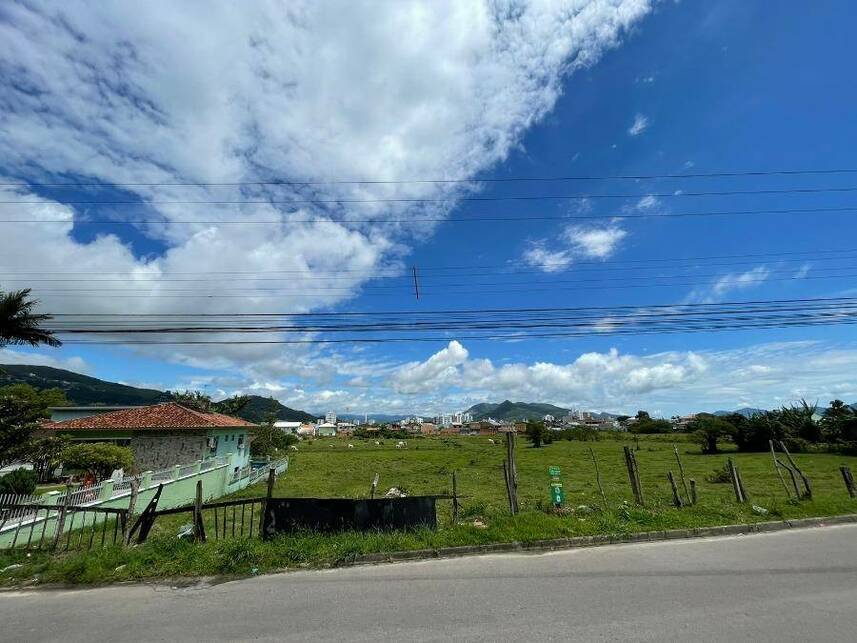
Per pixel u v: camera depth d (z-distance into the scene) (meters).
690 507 11.24
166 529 14.46
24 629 5.37
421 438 105.50
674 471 30.97
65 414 36.69
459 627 5.05
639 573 6.88
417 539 8.58
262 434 50.09
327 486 28.73
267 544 8.27
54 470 21.31
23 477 16.86
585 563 7.47
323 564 7.62
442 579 6.80
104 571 7.21
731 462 12.92
